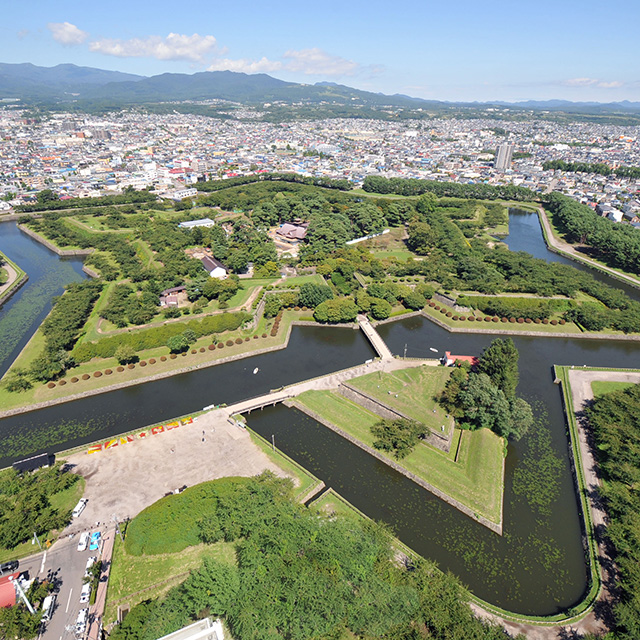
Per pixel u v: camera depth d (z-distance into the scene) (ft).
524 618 316.40
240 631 286.05
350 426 513.45
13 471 428.15
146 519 367.66
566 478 457.27
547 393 598.75
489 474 439.63
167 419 532.32
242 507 368.89
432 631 294.66
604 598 330.75
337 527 350.23
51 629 301.02
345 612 297.33
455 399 504.43
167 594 320.70
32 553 355.56
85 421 527.81
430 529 395.96
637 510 385.70
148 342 651.66
